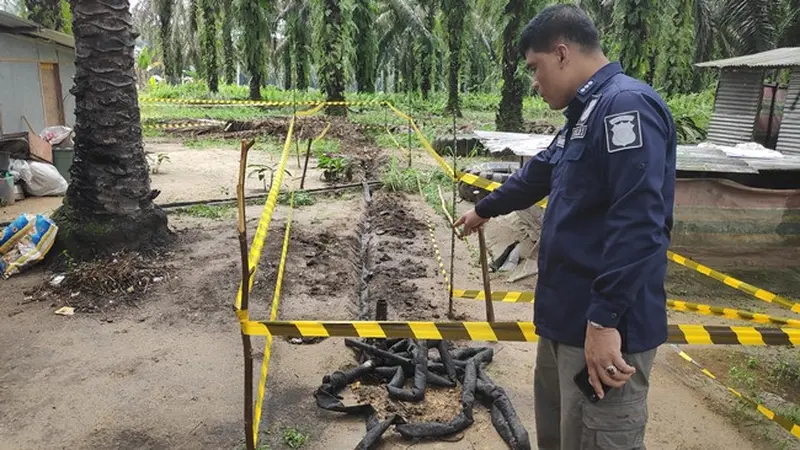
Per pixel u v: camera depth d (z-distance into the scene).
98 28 5.54
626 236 1.79
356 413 3.44
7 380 3.78
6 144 8.74
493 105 28.39
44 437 3.21
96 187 5.71
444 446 3.20
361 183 9.88
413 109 24.38
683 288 5.57
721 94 8.66
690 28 18.27
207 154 13.41
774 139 9.05
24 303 4.95
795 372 4.09
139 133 5.99
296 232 6.97
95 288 5.12
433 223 7.67
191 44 34.97
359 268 6.27
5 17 9.77
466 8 21.36
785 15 15.94
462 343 4.40
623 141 1.85
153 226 6.13
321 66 20.86
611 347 1.83
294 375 3.88
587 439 2.09
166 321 4.67
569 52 2.08
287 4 26.30
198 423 3.36
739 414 3.55
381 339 4.26
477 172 8.29
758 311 5.13
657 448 3.21
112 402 3.55
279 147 14.43
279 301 5.04
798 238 5.79
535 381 2.51
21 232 5.68
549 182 2.58
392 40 31.44
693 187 5.56
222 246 6.41
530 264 5.89
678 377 4.01
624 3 12.40
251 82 25.84
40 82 11.52
